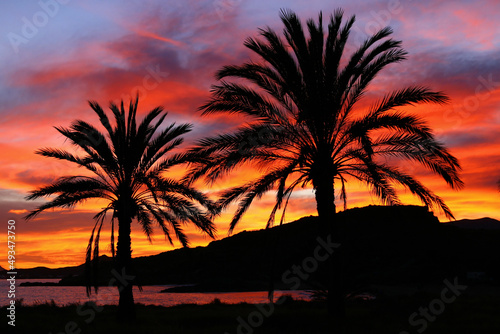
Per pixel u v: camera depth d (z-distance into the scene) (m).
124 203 19.69
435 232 129.12
